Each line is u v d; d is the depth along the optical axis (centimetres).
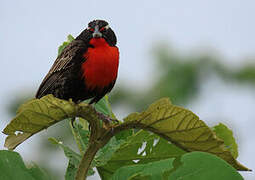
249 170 592
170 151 596
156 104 591
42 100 589
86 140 599
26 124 591
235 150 599
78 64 624
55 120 592
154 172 534
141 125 592
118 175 547
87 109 591
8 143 593
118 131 592
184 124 591
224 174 518
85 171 591
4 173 570
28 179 585
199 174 523
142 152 597
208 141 591
